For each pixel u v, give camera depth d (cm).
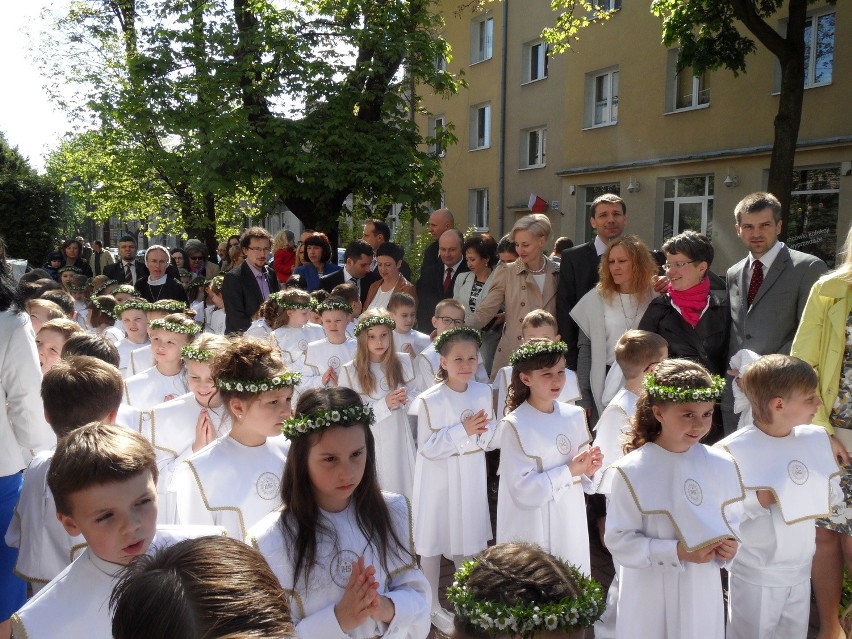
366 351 539
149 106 1355
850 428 377
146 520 214
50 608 212
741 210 470
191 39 1313
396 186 1373
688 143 1652
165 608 125
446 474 457
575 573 195
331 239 1440
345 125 1347
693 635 305
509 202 2250
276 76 1335
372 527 250
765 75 1486
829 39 1397
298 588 234
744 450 349
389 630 235
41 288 659
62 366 306
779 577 342
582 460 391
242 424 315
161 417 398
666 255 482
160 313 599
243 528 304
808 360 390
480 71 2325
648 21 1719
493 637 168
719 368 484
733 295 480
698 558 299
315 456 240
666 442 322
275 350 328
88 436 217
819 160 1400
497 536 417
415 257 1262
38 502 297
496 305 623
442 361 482
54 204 2922
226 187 1264
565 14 1378
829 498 348
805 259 454
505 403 484
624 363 430
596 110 1923
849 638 260
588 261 558
